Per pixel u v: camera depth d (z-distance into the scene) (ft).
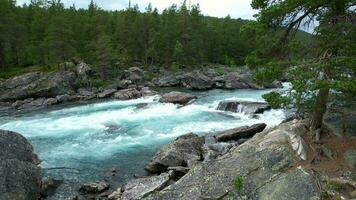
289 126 64.64
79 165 84.58
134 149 95.35
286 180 52.29
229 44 339.36
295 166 54.80
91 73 228.02
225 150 83.82
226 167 58.18
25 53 247.70
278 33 61.16
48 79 196.75
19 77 201.57
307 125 63.46
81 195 69.46
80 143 101.76
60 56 223.51
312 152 57.26
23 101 180.96
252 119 124.77
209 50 324.60
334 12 55.52
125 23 290.97
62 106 169.78
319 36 56.90
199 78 224.53
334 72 53.31
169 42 294.25
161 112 140.56
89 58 246.27
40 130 118.62
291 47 57.41
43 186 71.56
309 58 58.08
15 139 76.79
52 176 78.43
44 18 263.49
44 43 221.87
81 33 259.19
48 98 186.29
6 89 195.31
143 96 191.83
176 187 57.93
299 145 57.41
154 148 95.81
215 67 312.50
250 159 57.98
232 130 98.73
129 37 289.74
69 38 226.38
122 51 277.44
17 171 65.77
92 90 205.57
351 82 50.31
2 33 224.33
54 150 95.71
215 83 228.63
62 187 73.05
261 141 62.08
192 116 131.75
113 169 80.74
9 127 124.67
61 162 86.58
